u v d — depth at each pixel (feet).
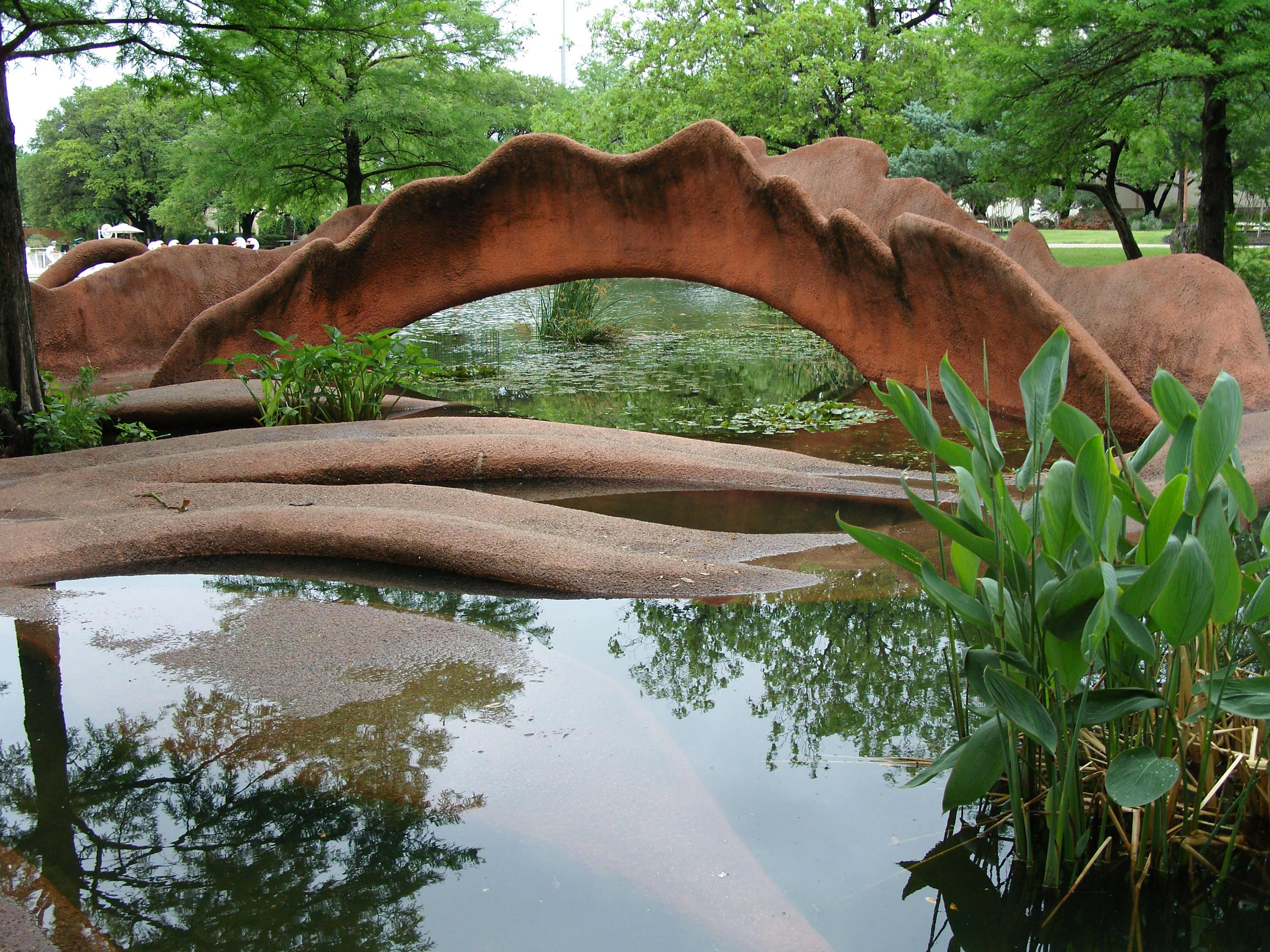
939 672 10.69
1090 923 6.44
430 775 8.33
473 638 11.43
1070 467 6.93
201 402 25.98
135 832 7.68
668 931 6.32
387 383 25.41
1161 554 6.31
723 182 27.14
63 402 23.65
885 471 19.76
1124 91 33.45
